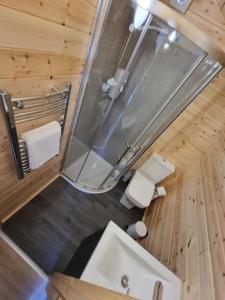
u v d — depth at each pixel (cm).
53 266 173
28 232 184
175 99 173
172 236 174
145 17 129
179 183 240
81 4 101
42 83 108
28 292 144
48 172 203
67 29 102
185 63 149
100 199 243
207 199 155
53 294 121
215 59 136
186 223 166
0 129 98
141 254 136
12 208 182
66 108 146
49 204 210
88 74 150
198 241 136
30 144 119
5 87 85
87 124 202
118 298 88
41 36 87
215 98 192
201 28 166
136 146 219
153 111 189
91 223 216
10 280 146
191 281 122
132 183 234
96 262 114
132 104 193
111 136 222
